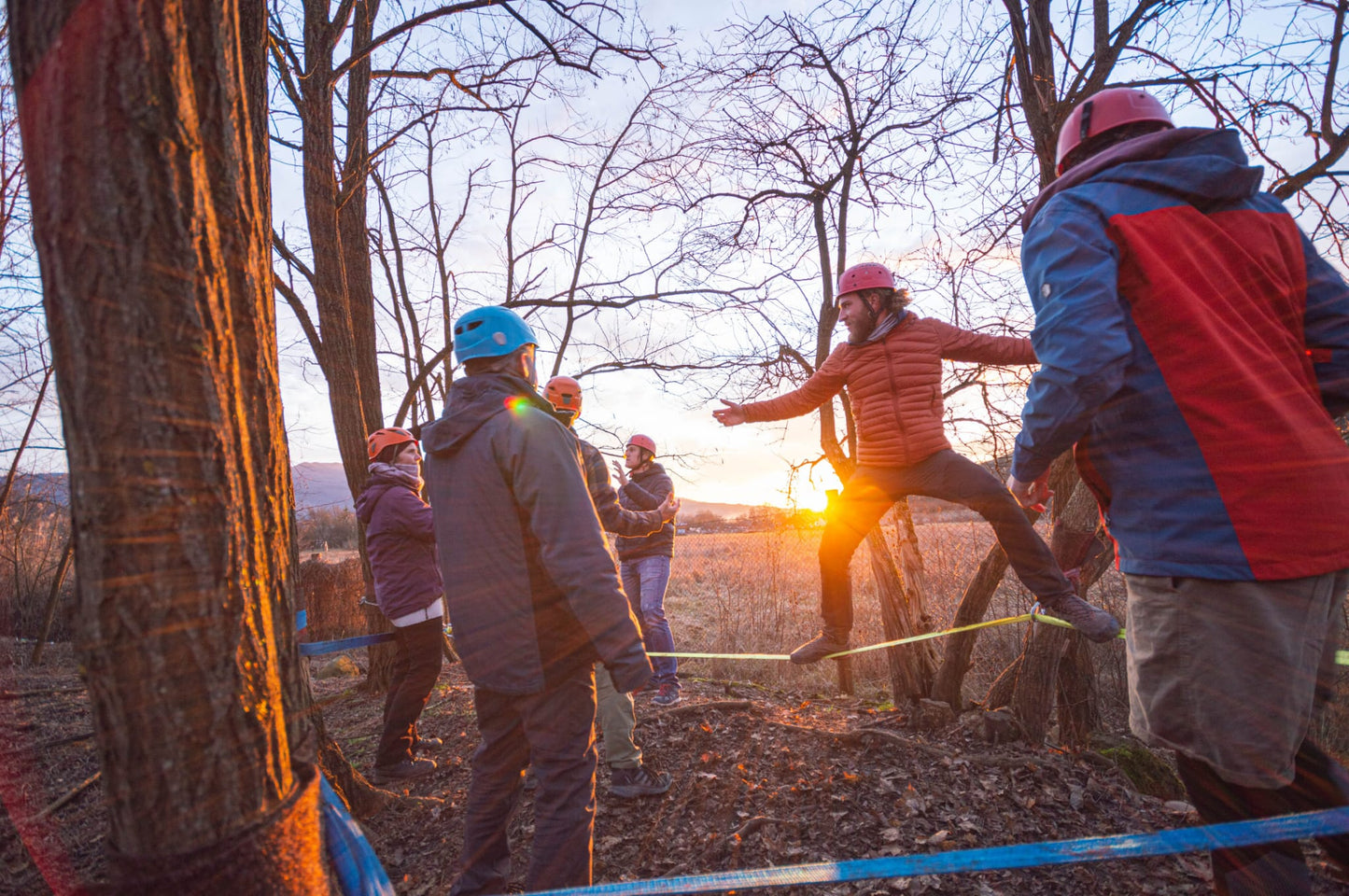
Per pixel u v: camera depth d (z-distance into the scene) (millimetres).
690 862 2441
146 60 950
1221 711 1224
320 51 4387
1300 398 1248
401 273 6941
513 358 1967
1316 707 1332
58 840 2381
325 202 4574
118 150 930
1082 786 2834
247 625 1042
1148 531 1299
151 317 944
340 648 3283
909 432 2656
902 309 2732
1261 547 1175
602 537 1746
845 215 4668
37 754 3098
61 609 6391
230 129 1093
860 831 2576
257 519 1110
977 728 3307
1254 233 1331
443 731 3912
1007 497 2477
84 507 938
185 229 983
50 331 958
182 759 957
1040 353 1393
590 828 1783
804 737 3322
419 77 4875
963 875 2283
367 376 5277
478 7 4098
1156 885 2207
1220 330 1259
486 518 1782
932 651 3783
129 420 929
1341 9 2973
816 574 7746
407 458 3543
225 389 1043
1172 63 3307
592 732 1854
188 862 948
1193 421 1251
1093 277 1313
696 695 4379
